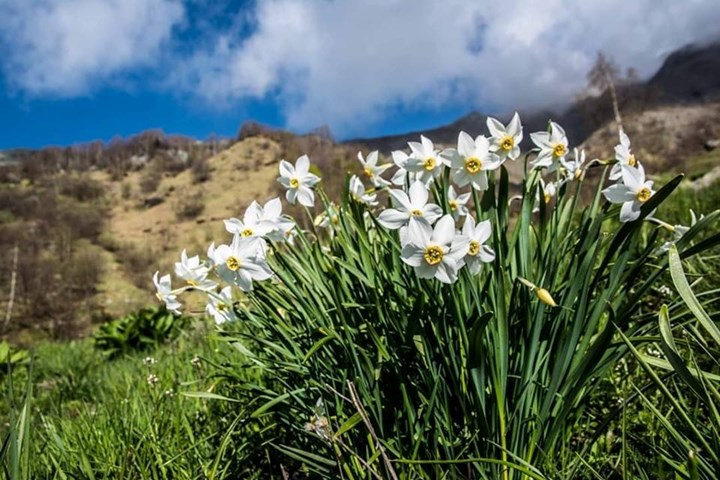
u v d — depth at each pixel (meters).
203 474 1.93
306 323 1.88
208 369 3.35
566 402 1.55
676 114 75.38
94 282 81.94
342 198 1.90
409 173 2.10
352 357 1.73
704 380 1.25
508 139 1.79
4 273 69.69
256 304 1.96
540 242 1.71
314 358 1.82
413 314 1.54
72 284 78.19
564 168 1.94
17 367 7.09
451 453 1.58
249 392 2.21
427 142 1.92
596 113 50.25
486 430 1.57
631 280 1.63
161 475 1.97
